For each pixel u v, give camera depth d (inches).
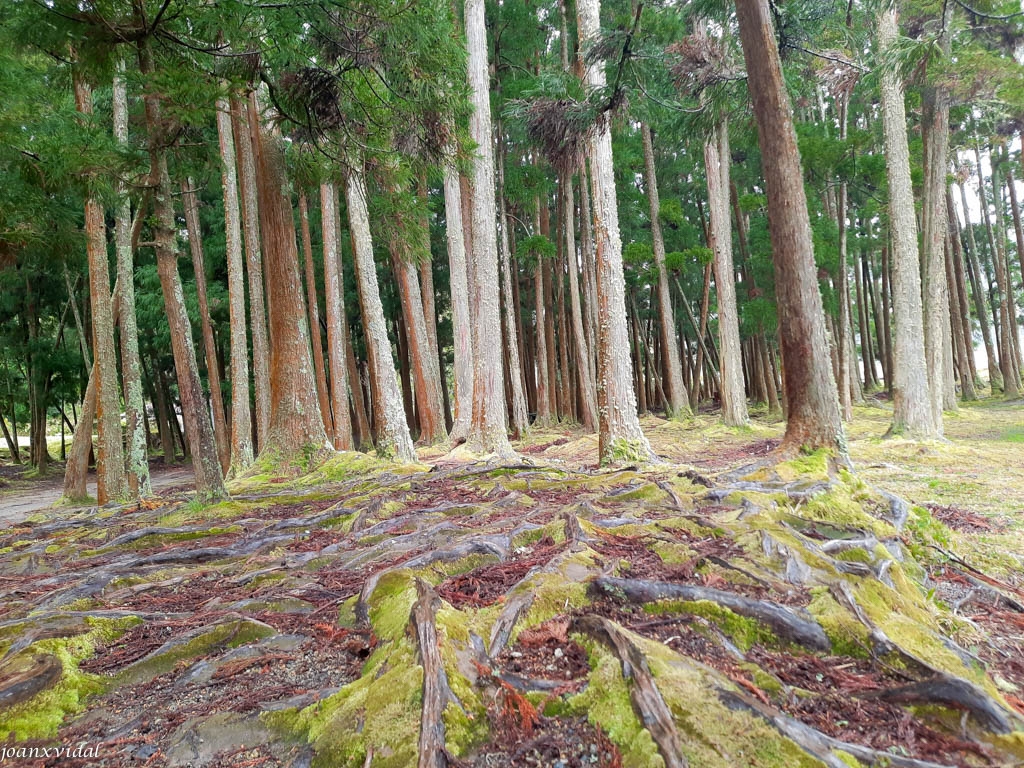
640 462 295.6
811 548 118.2
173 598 131.2
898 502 167.9
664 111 325.4
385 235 443.2
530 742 65.9
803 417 207.2
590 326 710.5
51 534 238.8
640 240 850.1
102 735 75.0
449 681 73.7
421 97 234.4
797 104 652.7
